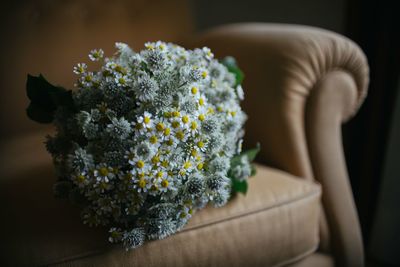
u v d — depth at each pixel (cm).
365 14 114
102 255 59
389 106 108
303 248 73
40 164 83
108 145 57
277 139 82
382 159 111
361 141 121
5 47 106
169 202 59
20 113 110
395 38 104
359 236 84
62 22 112
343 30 136
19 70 108
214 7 137
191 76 59
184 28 124
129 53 62
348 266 83
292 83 81
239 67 89
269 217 69
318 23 142
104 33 117
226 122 65
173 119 57
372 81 113
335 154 83
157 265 61
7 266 57
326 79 82
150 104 57
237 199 69
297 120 81
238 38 92
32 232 62
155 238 61
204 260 64
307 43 82
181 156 58
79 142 61
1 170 81
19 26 107
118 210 58
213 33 102
